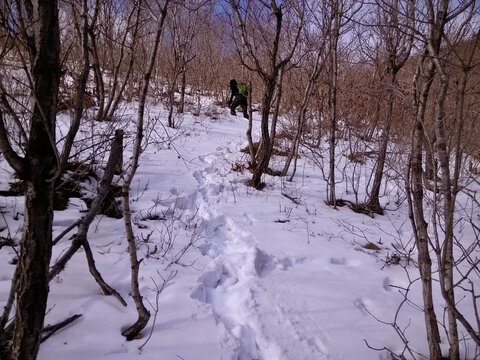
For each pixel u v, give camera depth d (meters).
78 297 2.36
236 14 4.43
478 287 3.07
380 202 5.31
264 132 5.11
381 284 3.09
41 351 1.91
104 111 6.46
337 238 3.90
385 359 2.27
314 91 7.01
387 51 4.51
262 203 4.70
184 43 8.96
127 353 2.01
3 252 2.69
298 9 4.89
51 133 1.31
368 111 7.07
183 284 2.70
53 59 1.29
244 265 3.14
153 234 3.44
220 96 15.45
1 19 1.29
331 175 4.89
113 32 6.87
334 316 2.59
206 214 4.15
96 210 1.92
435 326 2.02
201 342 2.19
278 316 2.54
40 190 1.34
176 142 7.14
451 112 1.86
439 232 4.12
